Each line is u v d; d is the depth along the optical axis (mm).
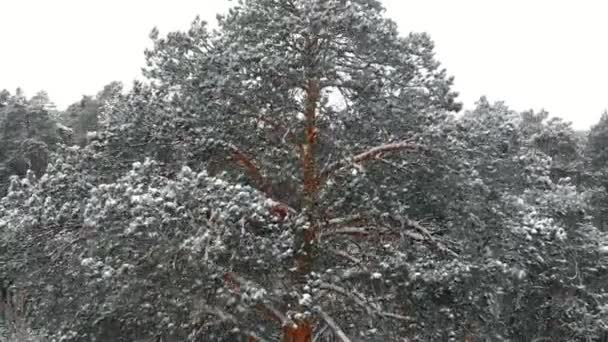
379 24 10625
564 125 36812
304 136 11172
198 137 10516
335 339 10180
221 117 10648
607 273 16094
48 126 41750
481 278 9250
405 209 10586
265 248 8008
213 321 8586
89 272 8266
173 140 10750
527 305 14367
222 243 7484
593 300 15742
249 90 10148
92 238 8352
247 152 11156
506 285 9727
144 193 8133
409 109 10547
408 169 10727
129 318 8953
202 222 7746
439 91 10586
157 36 11047
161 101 11125
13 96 43531
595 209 32281
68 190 10219
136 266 8008
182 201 7789
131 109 11125
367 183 10047
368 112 10906
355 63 10789
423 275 8891
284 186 10875
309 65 10172
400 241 10133
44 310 10008
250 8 10875
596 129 43250
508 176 11594
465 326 9641
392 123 10711
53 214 9172
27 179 10273
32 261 9688
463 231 10023
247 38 10820
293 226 9383
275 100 10555
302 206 10547
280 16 10469
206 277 7898
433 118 10367
